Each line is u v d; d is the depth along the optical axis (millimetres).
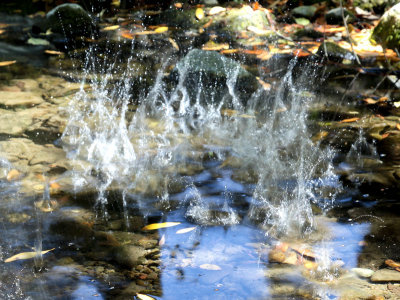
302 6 8125
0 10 7961
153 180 3412
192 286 2365
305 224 2930
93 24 7164
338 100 4988
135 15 7785
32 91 4891
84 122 4270
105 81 5254
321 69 5863
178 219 2967
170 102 4777
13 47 6277
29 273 2449
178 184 3369
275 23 7570
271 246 2711
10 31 6922
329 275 2465
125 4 8125
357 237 2797
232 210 3068
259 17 7445
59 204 3084
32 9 8070
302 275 2465
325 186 3375
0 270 2467
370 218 2986
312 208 3105
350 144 4023
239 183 3400
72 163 3600
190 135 4133
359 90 5273
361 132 4254
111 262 2555
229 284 2385
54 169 3508
